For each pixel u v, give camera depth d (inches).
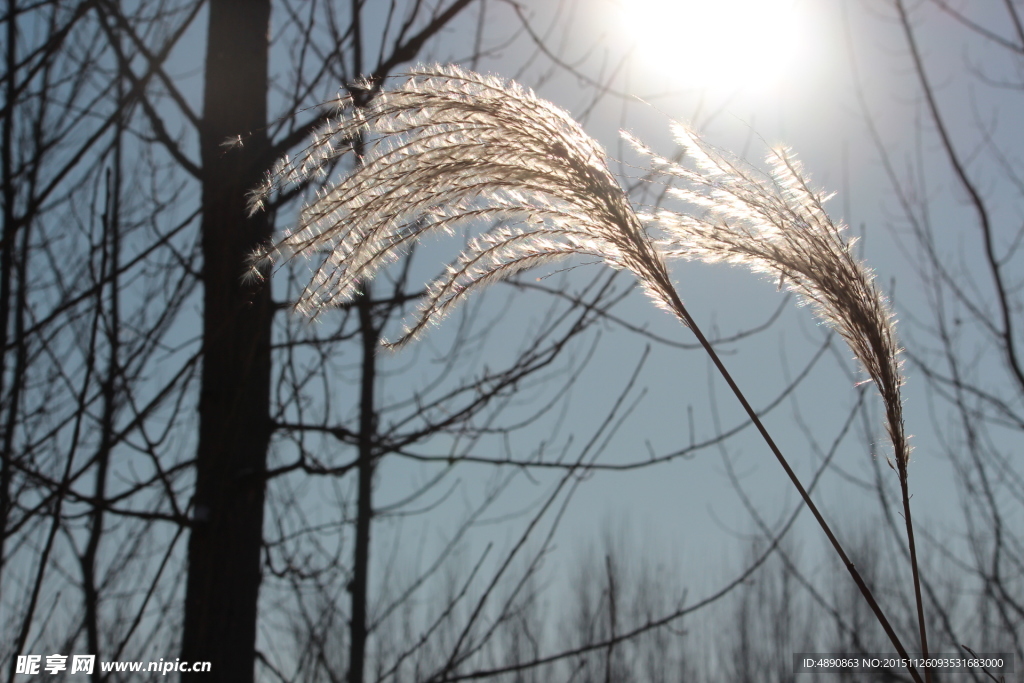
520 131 70.8
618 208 72.3
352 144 73.3
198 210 126.4
